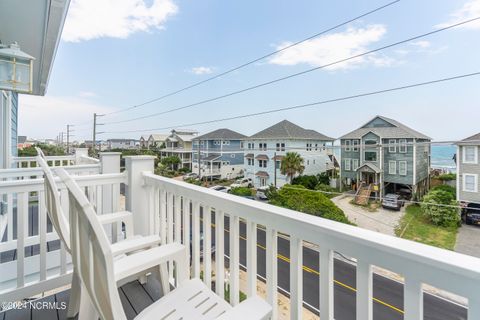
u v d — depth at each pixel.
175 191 1.82
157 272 1.63
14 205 3.84
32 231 3.09
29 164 5.31
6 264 2.11
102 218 1.76
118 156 3.35
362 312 0.81
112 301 0.72
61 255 1.96
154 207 2.12
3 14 2.64
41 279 1.87
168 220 1.90
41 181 1.84
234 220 1.34
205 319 1.12
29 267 2.19
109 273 0.71
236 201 1.32
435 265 0.64
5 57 2.54
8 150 4.77
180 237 1.81
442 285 0.63
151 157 2.27
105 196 2.65
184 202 1.74
